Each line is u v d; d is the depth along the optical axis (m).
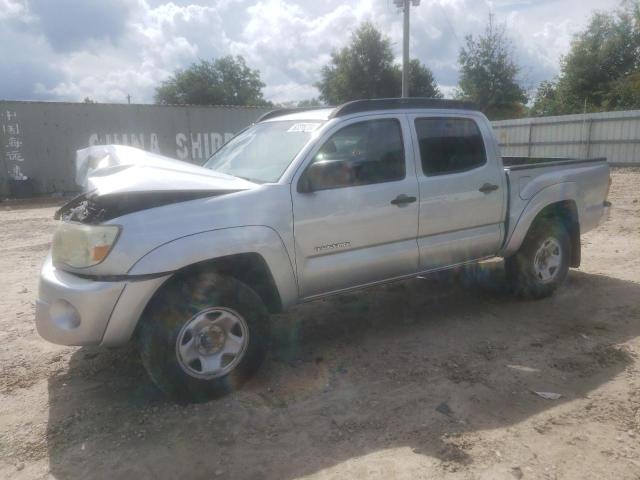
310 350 4.38
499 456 2.89
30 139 16.72
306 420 3.31
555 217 5.51
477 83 37.78
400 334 4.66
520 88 38.03
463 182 4.66
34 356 4.36
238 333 3.61
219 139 19.70
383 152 4.29
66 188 17.42
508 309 5.21
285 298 3.84
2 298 6.01
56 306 3.34
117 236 3.23
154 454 3.01
